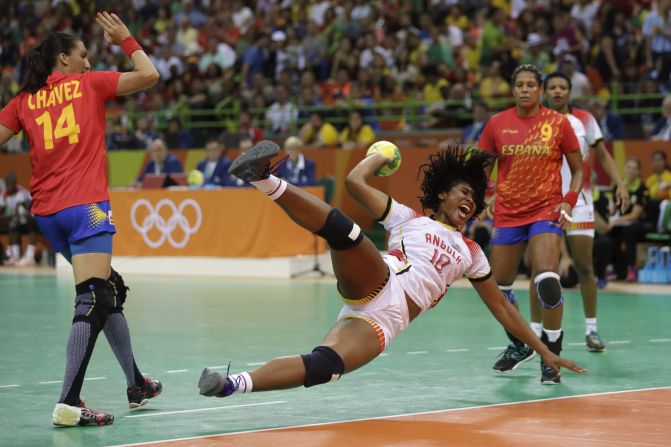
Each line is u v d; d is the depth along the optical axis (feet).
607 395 28.71
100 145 25.80
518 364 34.53
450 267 25.13
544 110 33.88
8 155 98.94
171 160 82.58
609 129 77.20
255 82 99.09
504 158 33.94
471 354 37.24
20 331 44.98
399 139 86.38
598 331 44.24
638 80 85.40
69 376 24.48
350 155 83.56
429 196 25.86
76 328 24.61
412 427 23.99
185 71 106.93
